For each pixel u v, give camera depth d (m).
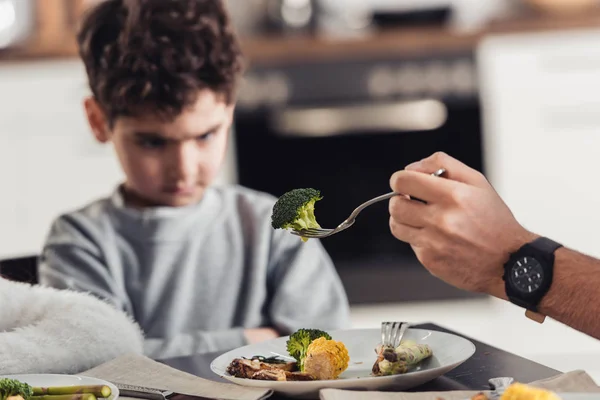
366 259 3.83
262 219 1.90
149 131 1.71
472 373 1.14
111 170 3.71
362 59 3.74
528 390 0.85
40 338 1.25
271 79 3.76
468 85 3.71
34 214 3.71
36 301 1.34
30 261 1.81
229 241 1.89
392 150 3.79
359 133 3.78
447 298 3.77
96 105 1.89
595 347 3.59
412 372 1.06
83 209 1.90
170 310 1.84
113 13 1.88
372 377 1.02
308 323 1.76
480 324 3.72
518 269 1.12
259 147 3.79
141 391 1.08
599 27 3.62
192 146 1.76
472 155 3.74
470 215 1.11
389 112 3.75
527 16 4.02
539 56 3.65
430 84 3.73
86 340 1.27
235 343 1.60
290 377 1.09
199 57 1.73
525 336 3.67
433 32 3.70
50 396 1.03
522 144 3.70
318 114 3.77
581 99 3.65
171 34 1.75
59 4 3.83
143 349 1.45
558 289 1.12
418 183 1.11
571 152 3.68
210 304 1.86
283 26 3.94
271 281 1.89
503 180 3.71
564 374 1.04
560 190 3.70
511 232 1.13
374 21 3.83
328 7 4.03
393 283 3.81
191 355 1.35
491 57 3.68
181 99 1.67
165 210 1.84
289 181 3.82
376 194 3.82
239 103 3.76
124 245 1.85
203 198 1.90
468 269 1.14
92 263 1.82
